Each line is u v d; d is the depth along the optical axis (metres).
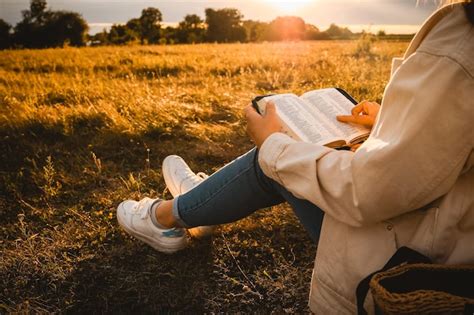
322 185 1.12
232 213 1.67
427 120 0.93
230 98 5.12
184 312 1.90
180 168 2.42
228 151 3.60
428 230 1.07
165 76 8.32
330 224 1.20
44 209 2.69
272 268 2.15
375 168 0.99
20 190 2.92
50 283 2.04
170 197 2.83
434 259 1.08
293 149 1.18
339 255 1.18
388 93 1.02
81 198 2.83
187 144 3.75
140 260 2.19
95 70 9.35
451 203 1.04
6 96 5.09
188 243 2.29
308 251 2.27
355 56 9.25
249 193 1.60
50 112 4.39
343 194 1.06
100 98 5.43
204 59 10.55
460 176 1.04
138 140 3.80
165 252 2.14
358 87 5.20
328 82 5.59
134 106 4.57
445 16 0.96
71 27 50.12
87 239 2.37
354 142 1.27
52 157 3.46
